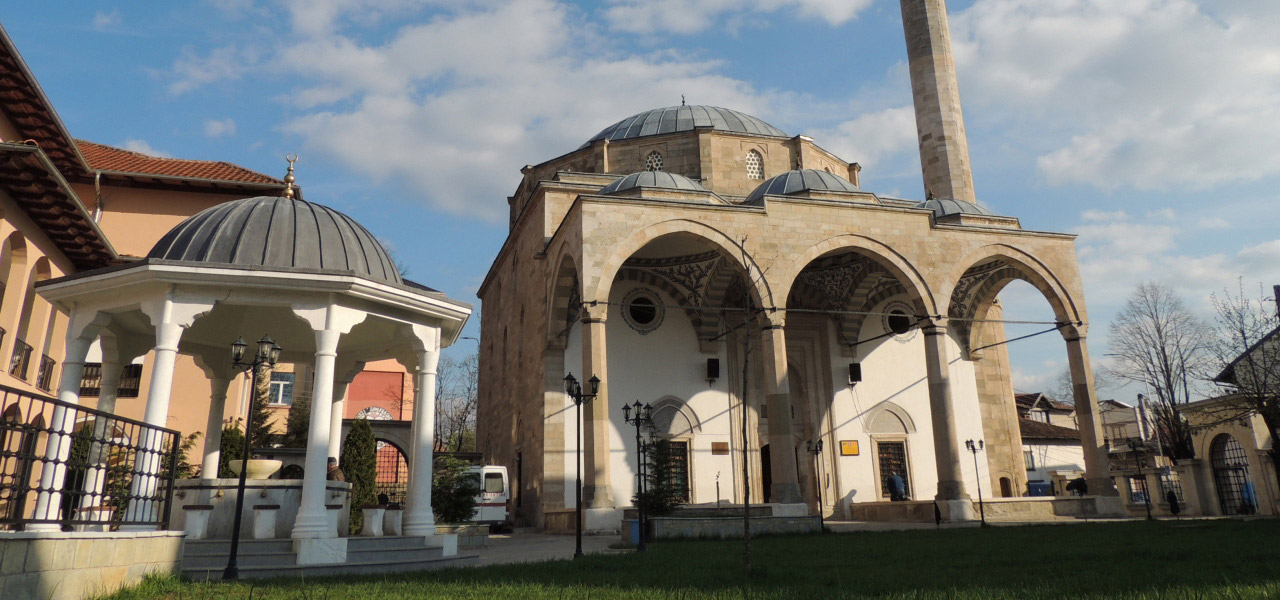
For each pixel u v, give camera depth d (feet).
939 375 86.89
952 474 83.61
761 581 30.78
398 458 135.13
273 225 42.09
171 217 92.38
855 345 106.52
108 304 39.01
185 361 86.48
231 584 29.66
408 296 42.65
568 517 77.10
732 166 113.70
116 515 33.73
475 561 45.52
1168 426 116.06
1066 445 159.33
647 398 95.66
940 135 120.88
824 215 88.22
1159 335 122.83
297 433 110.11
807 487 101.24
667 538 64.13
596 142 115.75
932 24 126.62
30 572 22.25
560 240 88.84
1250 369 87.25
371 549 39.91
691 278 98.27
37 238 65.46
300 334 51.44
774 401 80.12
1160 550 39.50
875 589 27.02
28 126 74.08
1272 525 57.41
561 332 90.48
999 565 35.70
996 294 108.68
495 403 121.29
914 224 91.66
